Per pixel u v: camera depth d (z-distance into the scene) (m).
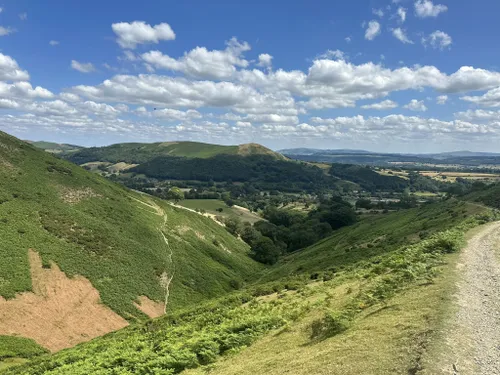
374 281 24.95
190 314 42.25
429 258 27.38
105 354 26.42
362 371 11.20
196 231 117.12
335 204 176.12
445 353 11.22
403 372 10.57
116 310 58.84
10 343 43.47
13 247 59.12
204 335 22.02
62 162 110.31
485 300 16.89
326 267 59.00
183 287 77.62
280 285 46.59
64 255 64.19
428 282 20.39
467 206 86.88
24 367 35.91
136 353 23.17
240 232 155.38
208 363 18.59
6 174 82.81
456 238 33.94
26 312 49.38
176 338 26.45
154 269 77.00
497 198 86.62
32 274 56.09
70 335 49.72
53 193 85.56
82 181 101.81
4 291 50.25
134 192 128.62
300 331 18.69
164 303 68.25
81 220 78.56
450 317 14.21
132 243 81.56
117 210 95.12
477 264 25.59
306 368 12.77
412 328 13.58
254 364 15.55
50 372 25.86
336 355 13.00
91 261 66.94
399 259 29.86
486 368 10.59
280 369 13.67
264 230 160.38
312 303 25.14
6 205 70.25
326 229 148.12
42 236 66.19
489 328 13.55
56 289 56.19
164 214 116.81
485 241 37.44
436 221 73.38
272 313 26.22
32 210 73.12
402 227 83.44
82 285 60.09
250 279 98.94
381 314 16.56
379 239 76.00
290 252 143.38
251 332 21.44
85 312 55.22
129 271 70.81
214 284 85.56
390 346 12.45
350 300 21.33
